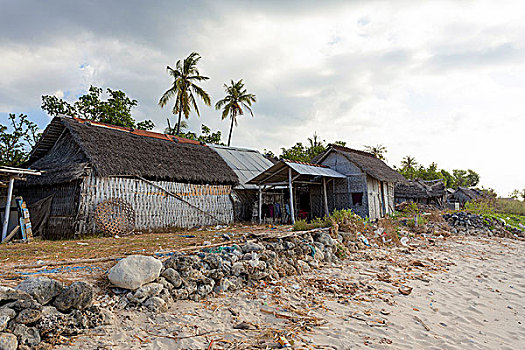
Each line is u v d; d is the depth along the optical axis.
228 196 18.77
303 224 13.01
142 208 14.27
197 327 5.13
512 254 14.55
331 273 9.45
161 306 5.51
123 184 13.82
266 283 7.84
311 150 45.09
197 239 10.59
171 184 15.74
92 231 12.32
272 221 19.16
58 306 4.47
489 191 37.69
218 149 24.52
